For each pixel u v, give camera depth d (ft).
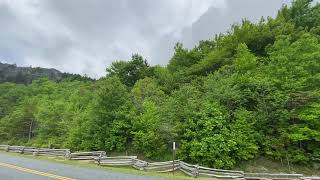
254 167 73.36
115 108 90.68
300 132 72.33
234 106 83.97
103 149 88.12
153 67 163.84
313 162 74.28
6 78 421.59
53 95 193.57
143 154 84.17
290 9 136.15
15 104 197.67
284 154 74.13
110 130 87.35
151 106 89.56
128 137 88.79
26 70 456.86
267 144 75.25
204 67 123.75
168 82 126.62
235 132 75.00
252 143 74.54
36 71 460.55
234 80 87.92
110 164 69.05
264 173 66.44
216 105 79.97
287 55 81.56
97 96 92.48
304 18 130.21
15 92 214.90
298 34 109.50
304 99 74.28
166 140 82.53
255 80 82.53
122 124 86.38
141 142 81.61
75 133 95.45
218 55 121.49
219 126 75.36
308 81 79.10
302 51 81.92
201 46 160.25
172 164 68.33
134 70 164.25
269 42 116.78
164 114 85.71
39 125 132.36
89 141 88.99
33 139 133.28
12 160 70.13
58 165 60.80
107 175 47.01
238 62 94.94
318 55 79.41
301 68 77.82
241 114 77.56
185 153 76.64
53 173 46.85
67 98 180.86
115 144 86.63
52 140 111.04
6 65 444.96
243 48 99.50
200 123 76.54
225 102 83.87
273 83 80.94
